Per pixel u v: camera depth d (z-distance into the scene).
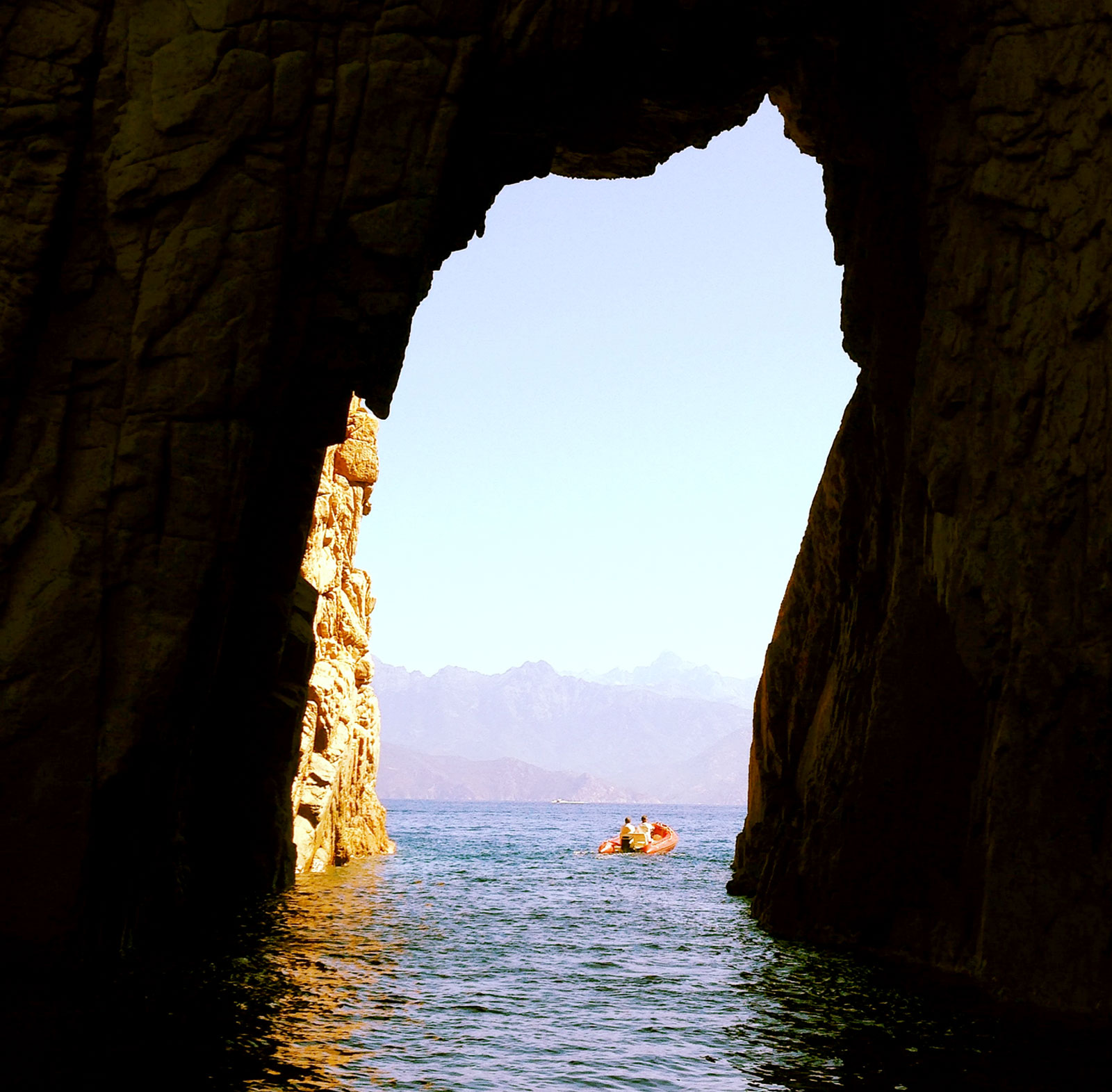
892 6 20.02
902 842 19.84
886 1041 14.34
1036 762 17.03
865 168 23.52
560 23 18.69
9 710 16.30
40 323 17.27
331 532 36.19
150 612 16.92
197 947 18.92
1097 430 17.11
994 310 18.30
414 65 18.31
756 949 21.08
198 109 17.59
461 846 62.84
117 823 16.98
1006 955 16.80
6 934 15.95
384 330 18.83
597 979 18.16
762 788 30.70
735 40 20.80
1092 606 16.84
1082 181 17.64
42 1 17.62
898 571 20.55
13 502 16.77
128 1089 11.48
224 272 17.47
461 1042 13.96
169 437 17.23
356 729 38.47
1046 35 18.19
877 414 23.09
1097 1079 12.78
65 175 17.33
